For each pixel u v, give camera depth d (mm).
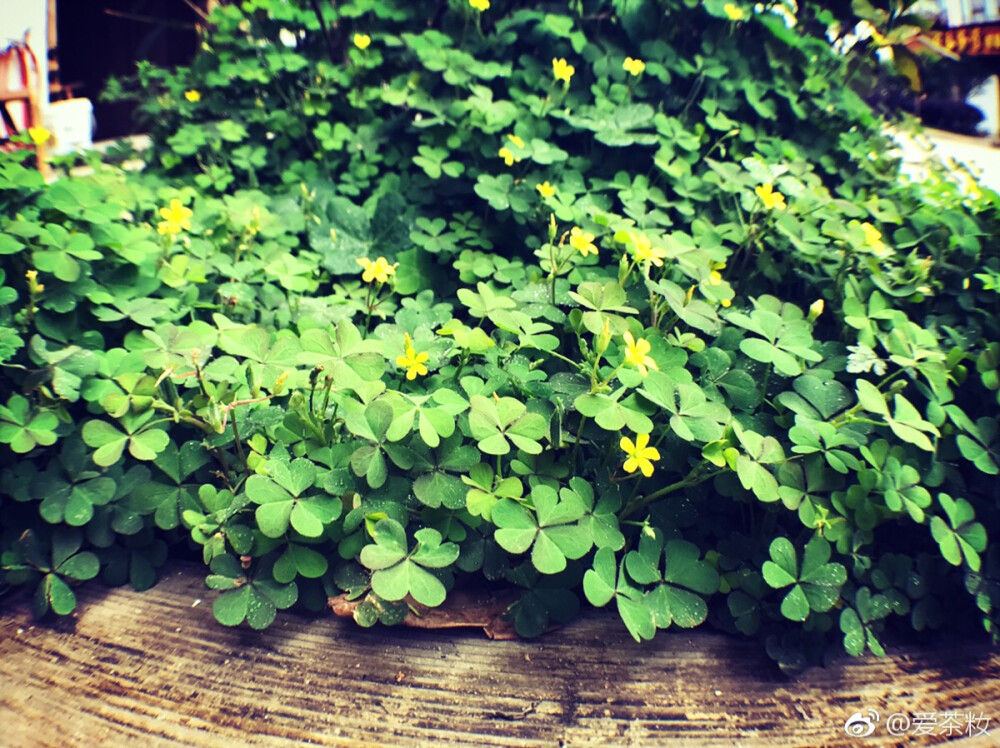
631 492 270
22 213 284
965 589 270
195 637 246
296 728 223
